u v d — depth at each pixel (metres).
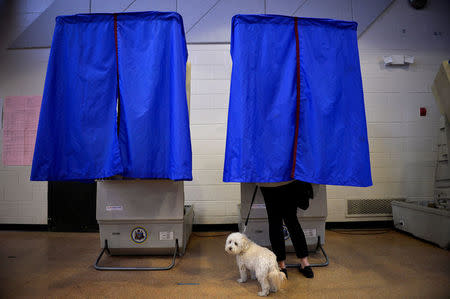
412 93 3.15
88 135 1.67
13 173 3.11
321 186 2.12
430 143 3.12
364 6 3.15
